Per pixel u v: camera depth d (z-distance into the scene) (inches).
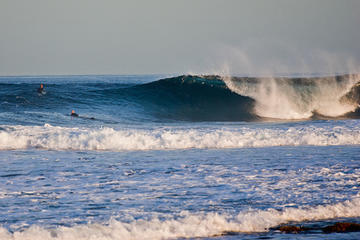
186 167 1705.2
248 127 3019.2
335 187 1346.0
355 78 4881.9
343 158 1861.5
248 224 1009.5
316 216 1072.8
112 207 1145.4
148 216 1065.5
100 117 3826.3
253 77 5044.3
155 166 1733.5
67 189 1347.2
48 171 1632.6
